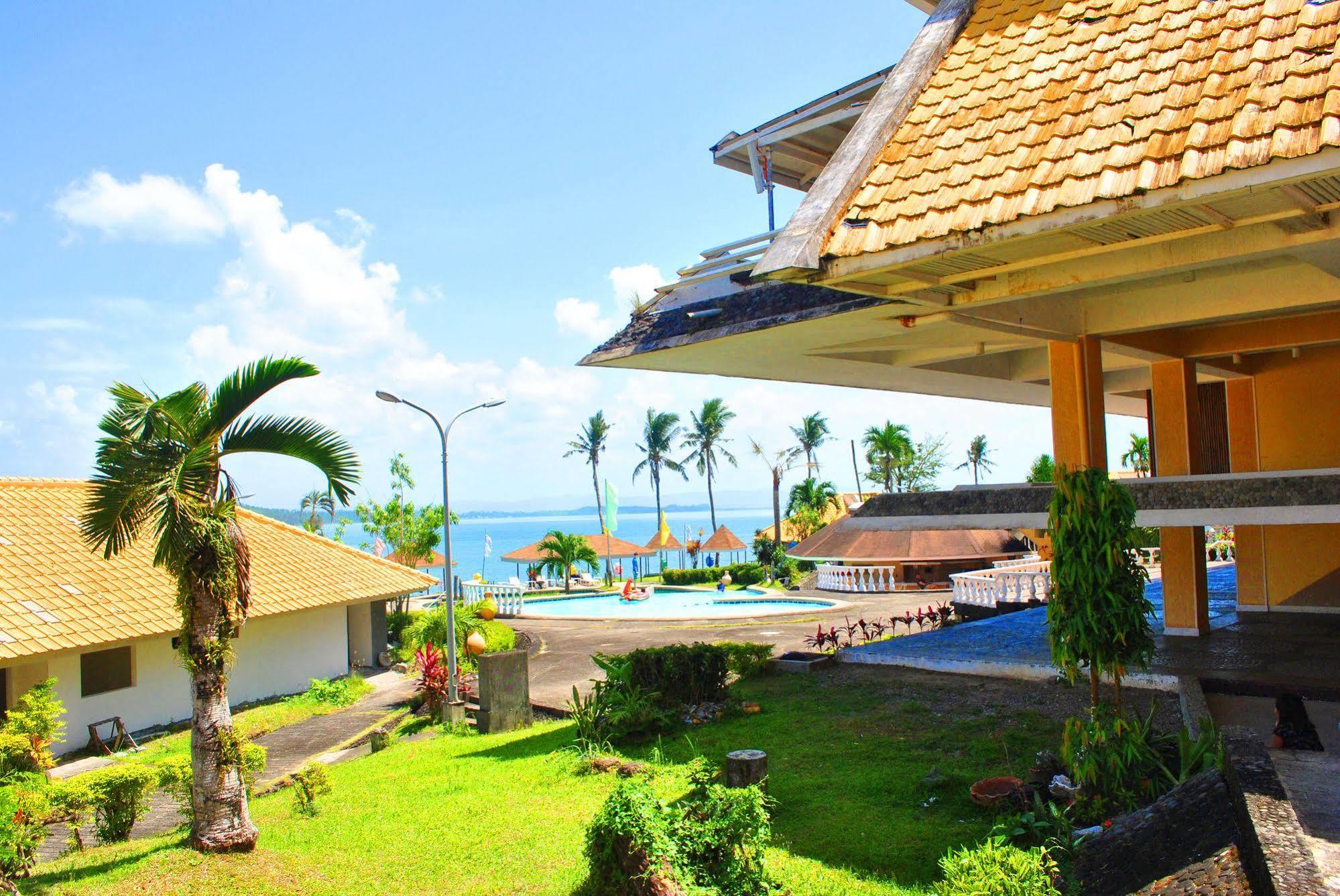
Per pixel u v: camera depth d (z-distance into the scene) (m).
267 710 19.08
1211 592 19.77
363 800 10.77
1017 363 15.92
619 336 12.23
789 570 42.91
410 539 35.81
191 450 8.83
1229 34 6.83
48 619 15.77
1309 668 10.95
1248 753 6.32
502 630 24.66
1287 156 5.28
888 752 9.86
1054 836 6.75
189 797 10.59
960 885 5.59
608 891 6.68
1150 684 11.17
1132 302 10.13
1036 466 41.84
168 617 17.45
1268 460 16.11
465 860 8.16
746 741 11.03
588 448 68.88
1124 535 7.71
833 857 7.27
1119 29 7.79
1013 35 8.67
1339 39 6.09
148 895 7.57
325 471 9.77
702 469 69.06
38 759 11.58
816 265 7.18
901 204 7.23
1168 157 5.90
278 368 9.24
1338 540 15.95
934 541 35.47
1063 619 7.93
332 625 22.78
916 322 9.40
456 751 13.43
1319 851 5.85
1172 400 13.45
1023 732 10.02
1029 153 6.86
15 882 8.06
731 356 12.02
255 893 7.69
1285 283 9.07
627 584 40.62
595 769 10.78
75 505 20.72
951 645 15.14
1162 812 6.32
